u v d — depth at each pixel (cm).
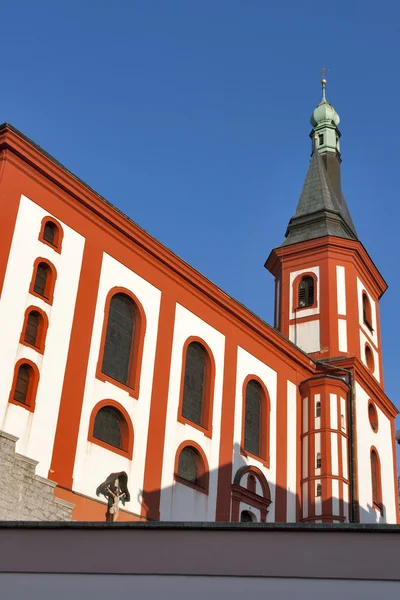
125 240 2944
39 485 2236
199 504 2917
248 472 3222
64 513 2297
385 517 3875
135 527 1461
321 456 3531
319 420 3622
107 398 2655
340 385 3712
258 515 3203
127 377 2814
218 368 3256
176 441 2900
